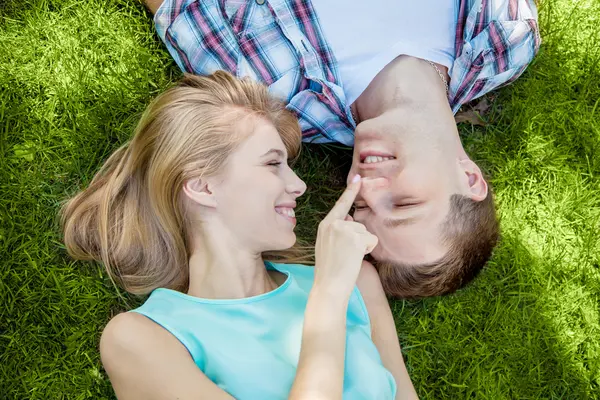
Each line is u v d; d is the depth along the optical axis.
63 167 2.14
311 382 1.47
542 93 2.38
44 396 2.05
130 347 1.58
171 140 1.75
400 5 1.99
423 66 1.99
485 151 2.35
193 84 1.84
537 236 2.35
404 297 1.96
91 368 2.08
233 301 1.71
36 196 2.11
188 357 1.59
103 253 1.93
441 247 1.80
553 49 2.38
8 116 2.11
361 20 1.98
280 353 1.66
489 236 1.90
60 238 2.10
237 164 1.71
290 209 1.79
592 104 2.39
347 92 2.01
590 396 2.29
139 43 2.20
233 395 1.59
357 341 1.73
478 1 2.01
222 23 2.01
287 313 1.74
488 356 2.26
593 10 2.39
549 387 2.28
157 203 1.80
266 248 1.76
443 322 2.25
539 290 2.32
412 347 2.23
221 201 1.72
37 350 2.06
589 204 2.36
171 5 2.02
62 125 2.16
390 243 1.82
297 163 2.26
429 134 1.86
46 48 2.16
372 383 1.66
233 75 2.01
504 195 2.34
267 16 2.00
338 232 1.65
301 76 2.02
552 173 2.37
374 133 1.89
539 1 2.38
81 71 2.15
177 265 1.89
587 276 2.33
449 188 1.81
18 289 2.07
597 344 2.31
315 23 1.98
